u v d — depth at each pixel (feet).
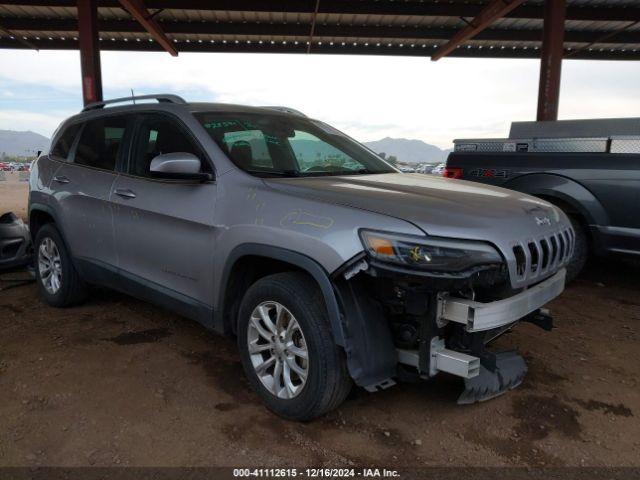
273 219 8.86
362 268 7.70
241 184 9.82
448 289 7.54
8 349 12.10
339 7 40.16
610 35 45.70
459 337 8.32
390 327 8.51
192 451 8.24
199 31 44.88
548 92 34.65
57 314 14.57
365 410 9.52
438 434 8.80
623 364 11.62
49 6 40.01
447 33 45.96
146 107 12.38
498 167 18.34
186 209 10.47
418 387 10.41
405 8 40.68
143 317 14.33
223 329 10.19
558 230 9.62
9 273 19.27
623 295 16.75
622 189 15.64
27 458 8.00
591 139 17.33
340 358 8.35
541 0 40.34
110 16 43.50
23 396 9.88
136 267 11.98
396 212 8.07
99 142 13.64
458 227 7.80
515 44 50.03
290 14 42.47
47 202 14.56
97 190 12.84
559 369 11.34
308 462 8.00
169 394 10.02
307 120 13.62
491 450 8.39
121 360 11.51
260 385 9.41
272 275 9.18
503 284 8.07
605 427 9.09
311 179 10.07
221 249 9.71
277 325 9.04
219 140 10.73
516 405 9.79
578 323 14.17
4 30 43.93
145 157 11.97
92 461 7.96
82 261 13.66
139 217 11.58
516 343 12.77
